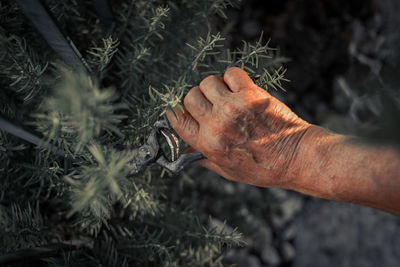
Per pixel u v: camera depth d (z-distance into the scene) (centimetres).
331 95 105
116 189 37
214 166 52
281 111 46
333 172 45
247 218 89
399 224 101
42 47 53
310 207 103
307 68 106
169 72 59
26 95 49
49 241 60
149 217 65
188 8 59
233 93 46
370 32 106
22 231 52
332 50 107
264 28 103
